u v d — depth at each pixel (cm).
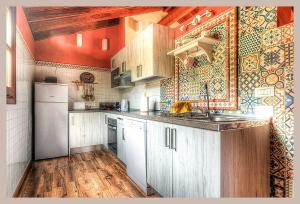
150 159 207
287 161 152
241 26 188
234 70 192
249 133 144
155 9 332
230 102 197
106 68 472
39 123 339
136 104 402
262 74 168
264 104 167
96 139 400
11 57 216
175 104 229
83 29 432
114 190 218
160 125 189
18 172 227
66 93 367
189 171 151
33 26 336
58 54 418
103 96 467
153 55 270
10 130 198
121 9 341
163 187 184
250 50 179
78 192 212
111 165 306
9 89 197
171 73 285
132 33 414
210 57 218
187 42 234
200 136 140
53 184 234
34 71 384
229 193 130
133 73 331
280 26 155
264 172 156
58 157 354
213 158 129
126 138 265
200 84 238
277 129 158
